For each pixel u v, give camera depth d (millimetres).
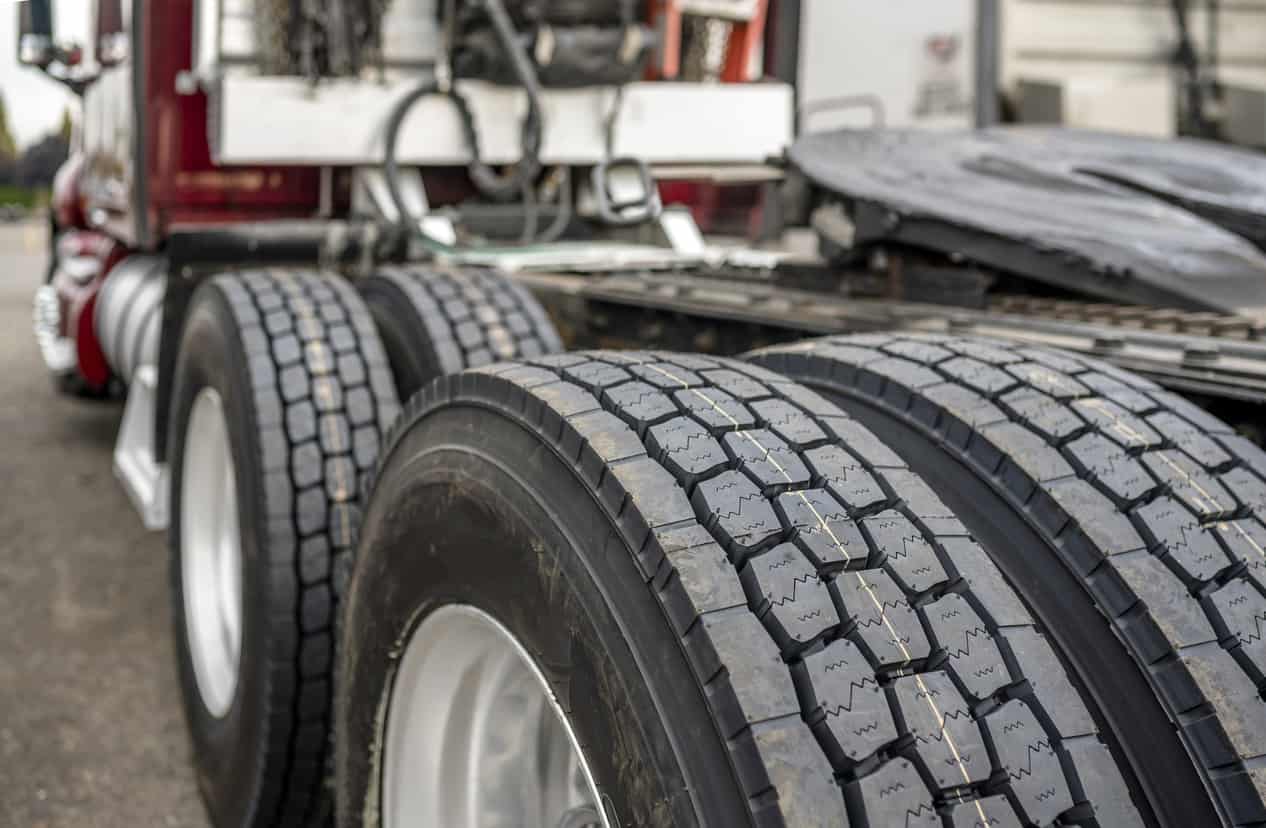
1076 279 1912
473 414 1226
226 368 2131
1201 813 985
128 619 3418
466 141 3539
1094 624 1062
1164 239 1900
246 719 2014
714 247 3805
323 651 1951
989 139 2516
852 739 855
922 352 1322
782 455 1036
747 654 876
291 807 2041
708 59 3924
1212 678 976
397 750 1405
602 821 985
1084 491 1097
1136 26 5078
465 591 1186
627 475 994
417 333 2232
